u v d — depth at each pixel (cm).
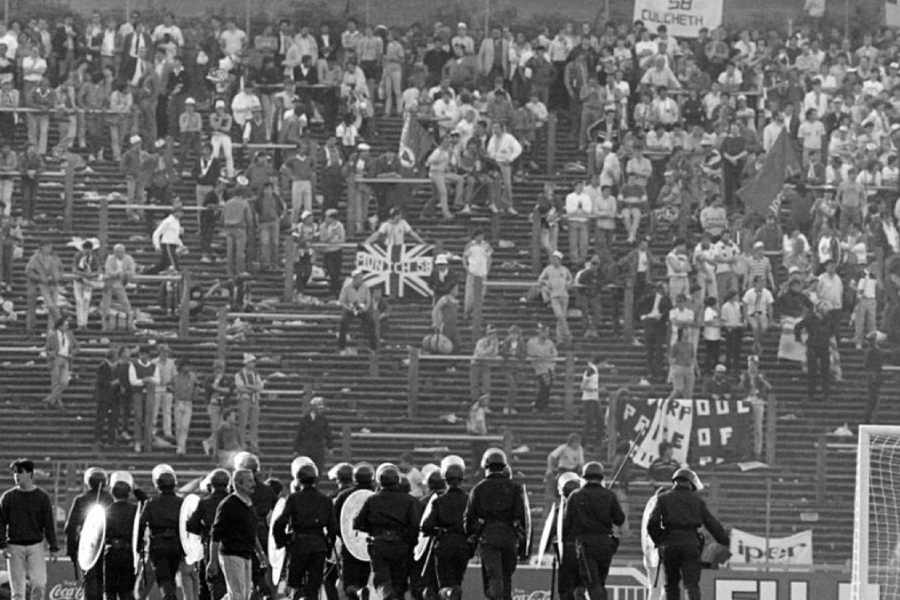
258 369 13275
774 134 14738
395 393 13188
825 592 9800
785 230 14212
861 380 13338
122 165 14488
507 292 13862
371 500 7988
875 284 13538
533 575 9800
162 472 8081
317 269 13938
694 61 15775
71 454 12694
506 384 13062
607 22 16212
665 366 13325
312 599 8006
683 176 14312
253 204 13912
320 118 15362
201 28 15912
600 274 13575
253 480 7956
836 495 12469
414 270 13625
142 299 13788
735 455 12038
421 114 15100
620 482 11750
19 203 14462
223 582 8006
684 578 7831
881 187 14362
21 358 13325
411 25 16325
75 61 15412
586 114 15088
